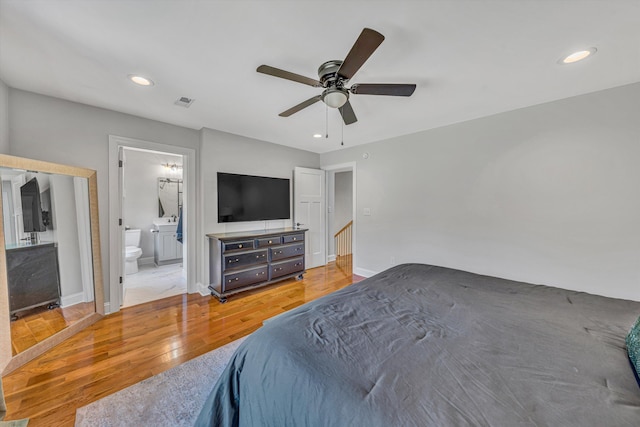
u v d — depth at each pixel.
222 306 3.00
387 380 0.87
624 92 2.12
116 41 1.58
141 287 3.62
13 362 1.83
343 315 1.37
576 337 1.16
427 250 3.39
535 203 2.56
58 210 2.30
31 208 2.09
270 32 1.50
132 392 1.65
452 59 1.78
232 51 1.69
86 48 1.65
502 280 2.05
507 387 0.83
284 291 3.52
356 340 1.12
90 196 2.56
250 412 1.06
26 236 2.04
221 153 3.49
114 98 2.43
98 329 2.45
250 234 3.51
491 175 2.83
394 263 3.76
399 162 3.67
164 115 2.87
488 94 2.32
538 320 1.33
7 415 1.45
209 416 1.16
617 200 2.16
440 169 3.24
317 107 2.62
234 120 3.03
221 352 2.10
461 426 0.68
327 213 5.34
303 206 4.55
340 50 1.67
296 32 1.50
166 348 2.15
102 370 1.86
